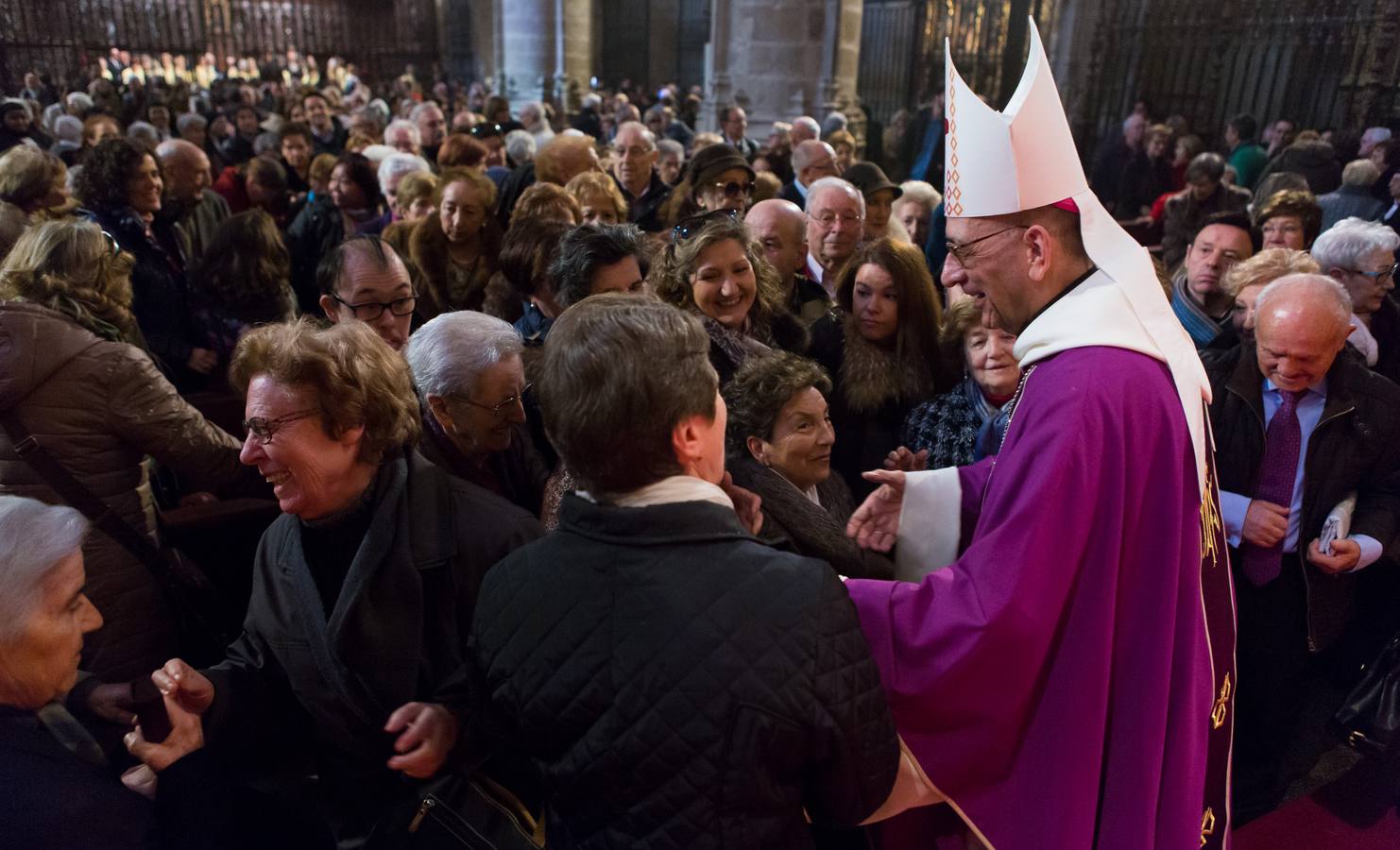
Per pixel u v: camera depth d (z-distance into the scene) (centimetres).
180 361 373
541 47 1778
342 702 164
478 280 403
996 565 141
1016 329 165
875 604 147
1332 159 704
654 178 578
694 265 258
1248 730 283
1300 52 919
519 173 516
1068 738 147
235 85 1496
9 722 129
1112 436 142
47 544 135
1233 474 261
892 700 145
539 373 125
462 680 155
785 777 117
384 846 157
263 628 169
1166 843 152
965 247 159
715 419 126
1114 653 150
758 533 187
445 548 160
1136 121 884
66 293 221
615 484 121
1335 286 239
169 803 159
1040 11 1054
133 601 226
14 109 806
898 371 280
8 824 119
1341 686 311
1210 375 270
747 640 113
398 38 2414
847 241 387
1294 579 262
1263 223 404
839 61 1145
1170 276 411
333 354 152
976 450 239
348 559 167
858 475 286
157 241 401
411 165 516
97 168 373
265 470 154
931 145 1022
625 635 115
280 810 183
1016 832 150
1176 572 147
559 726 119
